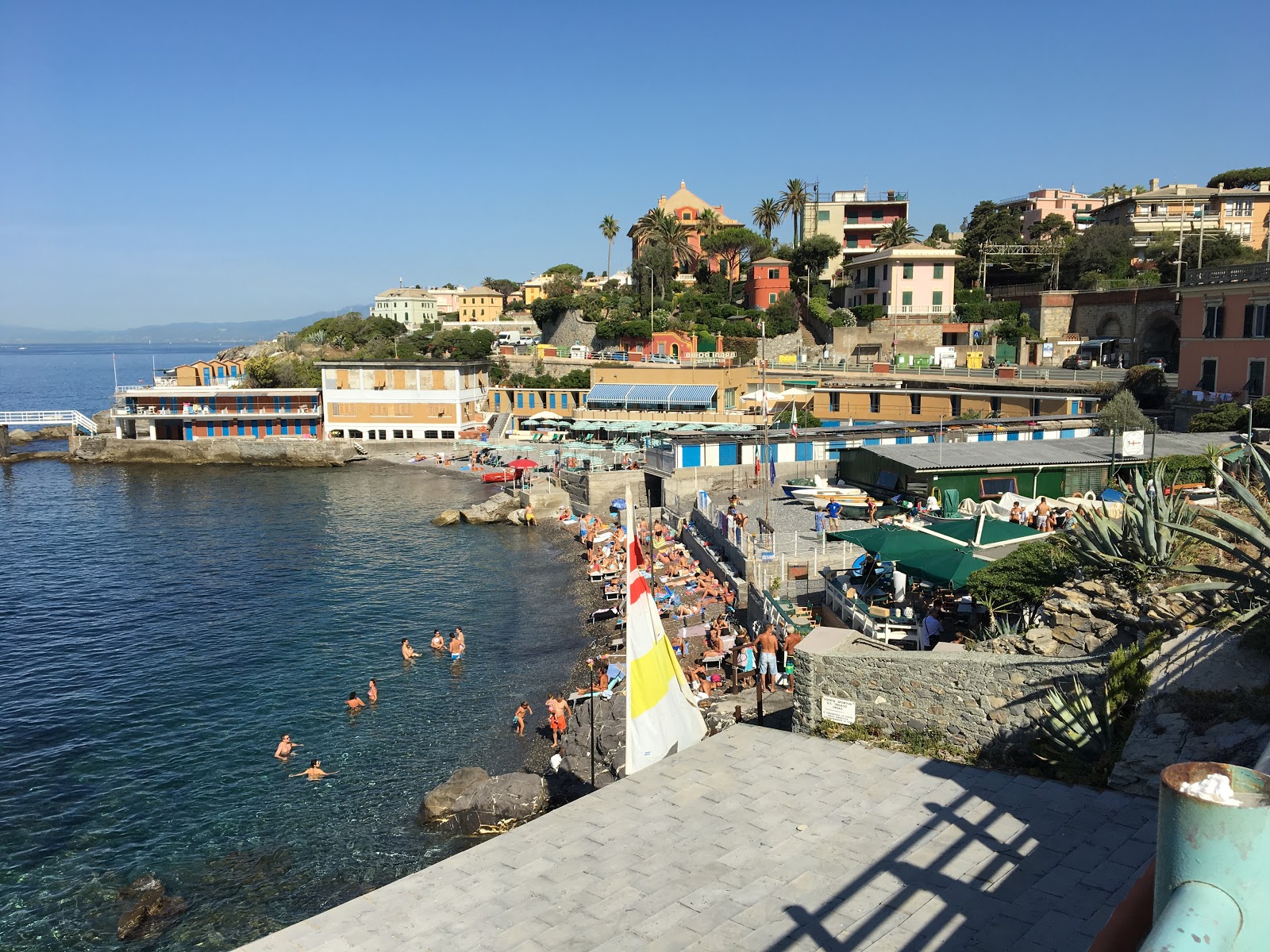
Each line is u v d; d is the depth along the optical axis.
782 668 27.64
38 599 48.00
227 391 100.94
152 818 25.38
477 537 60.75
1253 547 19.41
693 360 98.50
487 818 24.02
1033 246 100.44
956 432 55.66
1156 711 15.03
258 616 44.22
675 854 14.41
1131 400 53.25
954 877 12.99
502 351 129.00
